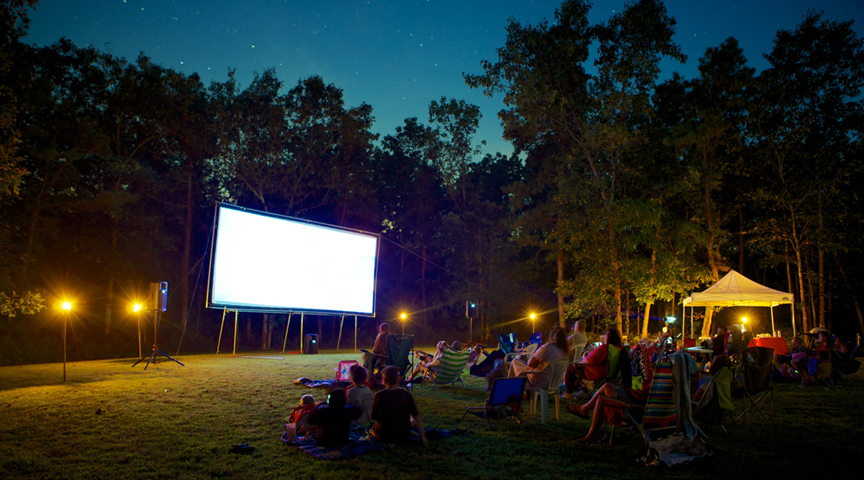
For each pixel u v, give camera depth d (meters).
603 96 23.33
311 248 19.12
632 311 29.09
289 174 30.30
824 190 23.03
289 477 4.71
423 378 11.32
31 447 5.46
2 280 17.84
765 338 12.75
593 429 6.13
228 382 10.27
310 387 9.74
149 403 7.83
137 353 22.62
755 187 25.70
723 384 6.25
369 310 21.30
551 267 36.38
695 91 25.27
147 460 5.12
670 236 24.98
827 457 5.55
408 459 5.30
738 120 24.16
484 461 5.30
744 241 30.11
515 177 44.28
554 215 29.53
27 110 18.91
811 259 27.91
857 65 22.41
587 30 23.61
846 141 22.94
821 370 10.77
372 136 31.41
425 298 40.31
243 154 28.33
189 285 31.38
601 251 23.06
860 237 24.08
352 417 5.68
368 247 21.34
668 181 25.14
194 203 30.34
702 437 5.93
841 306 30.58
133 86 24.09
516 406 7.16
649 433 5.59
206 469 4.87
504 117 24.92
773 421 7.36
